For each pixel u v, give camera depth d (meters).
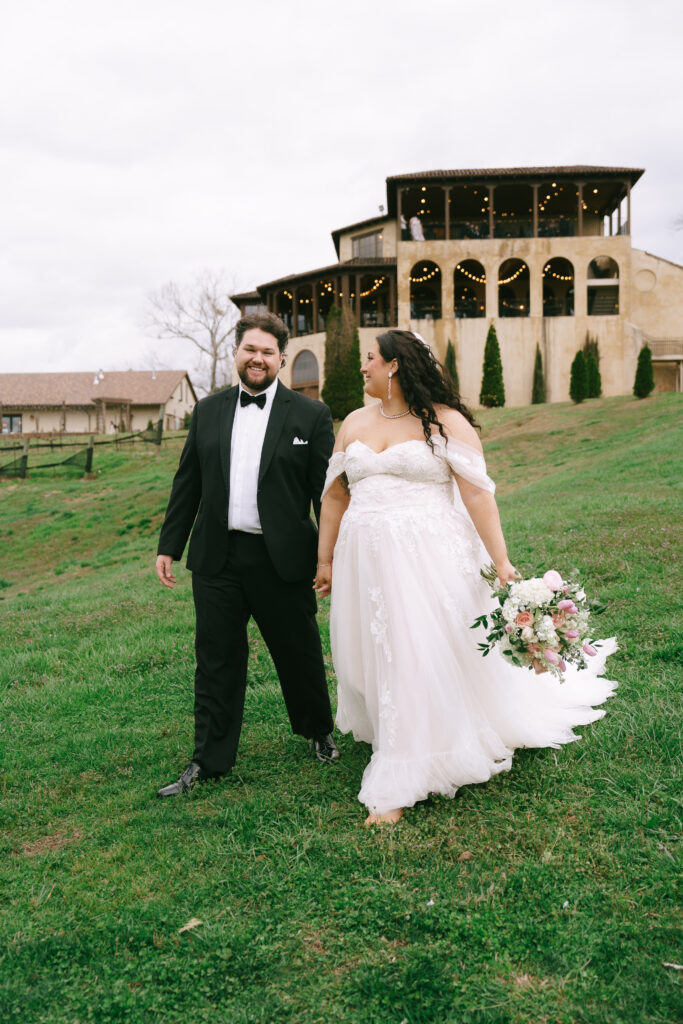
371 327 34.66
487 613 3.19
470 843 2.64
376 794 2.86
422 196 35.59
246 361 3.39
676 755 3.06
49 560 16.39
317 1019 1.91
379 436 3.23
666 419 19.59
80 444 33.00
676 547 6.45
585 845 2.56
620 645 4.53
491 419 26.58
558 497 11.52
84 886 2.62
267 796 3.17
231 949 2.20
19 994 2.06
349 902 2.37
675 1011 1.83
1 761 3.92
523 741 3.19
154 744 4.06
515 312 35.47
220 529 3.40
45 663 5.82
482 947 2.11
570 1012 1.86
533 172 32.78
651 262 35.38
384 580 3.03
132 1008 1.99
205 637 3.43
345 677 3.25
